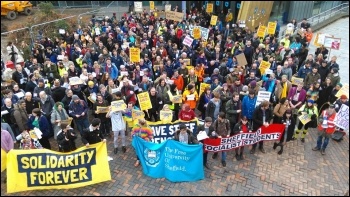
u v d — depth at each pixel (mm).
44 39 16953
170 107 10781
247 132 9320
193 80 12156
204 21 21312
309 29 17547
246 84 11961
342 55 19156
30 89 11117
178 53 14945
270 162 9656
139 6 23141
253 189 8500
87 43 16078
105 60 13008
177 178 8711
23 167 8188
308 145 10617
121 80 11547
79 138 10711
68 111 10414
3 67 15461
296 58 14148
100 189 8477
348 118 10008
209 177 8938
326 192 8461
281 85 11328
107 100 10547
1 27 23359
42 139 9570
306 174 9156
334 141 10938
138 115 9734
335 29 23734
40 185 8305
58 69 12633
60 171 8320
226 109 9922
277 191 8445
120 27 19656
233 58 13453
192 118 9773
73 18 23719
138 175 9008
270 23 17141
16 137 9281
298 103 10891
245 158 9812
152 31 17719
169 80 11508
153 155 8852
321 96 11742
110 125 10922
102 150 8555
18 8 27359
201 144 8602
